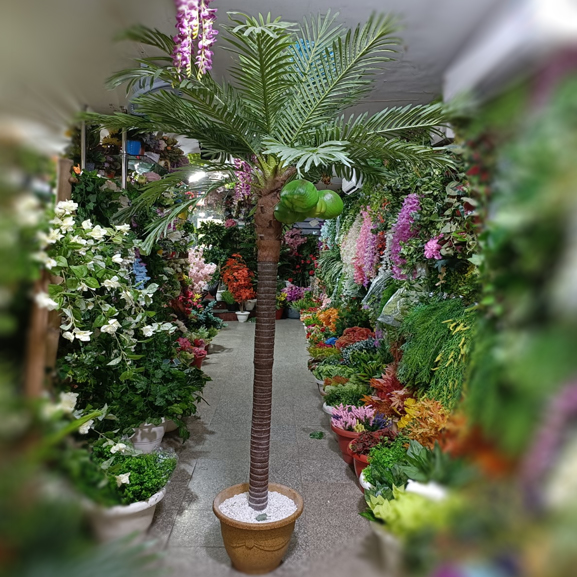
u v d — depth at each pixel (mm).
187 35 1137
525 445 344
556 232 351
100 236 2025
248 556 1672
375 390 3264
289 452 3025
